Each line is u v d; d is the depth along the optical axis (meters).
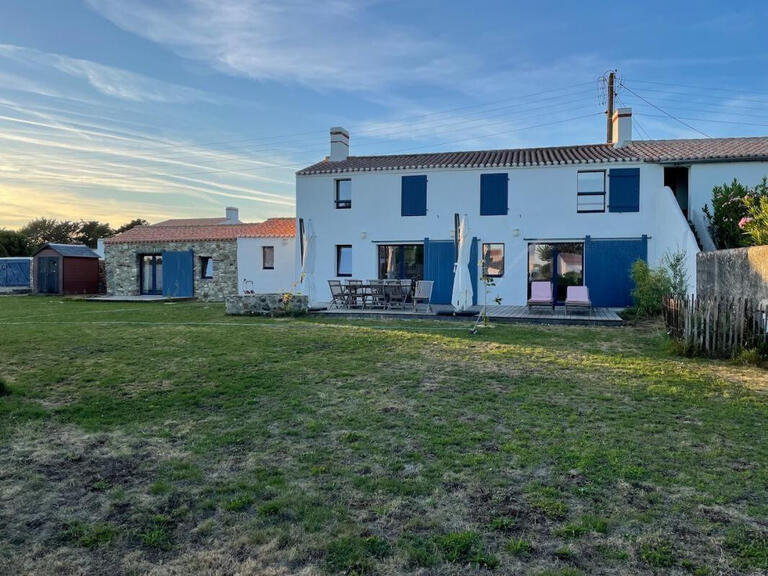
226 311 16.47
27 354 8.91
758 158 16.70
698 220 17.22
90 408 5.65
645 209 17.92
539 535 3.07
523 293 19.05
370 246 20.61
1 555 2.88
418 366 7.91
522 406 5.75
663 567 2.76
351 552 2.89
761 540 3.02
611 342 10.38
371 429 4.99
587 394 6.28
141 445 4.59
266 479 3.86
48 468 4.09
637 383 6.84
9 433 4.88
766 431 4.95
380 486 3.73
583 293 15.96
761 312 8.42
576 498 3.55
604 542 3.00
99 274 30.50
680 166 17.95
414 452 4.39
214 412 5.57
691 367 7.93
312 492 3.64
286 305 15.87
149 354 8.88
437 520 3.25
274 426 5.09
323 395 6.21
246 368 7.72
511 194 19.14
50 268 28.97
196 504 3.48
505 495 3.59
